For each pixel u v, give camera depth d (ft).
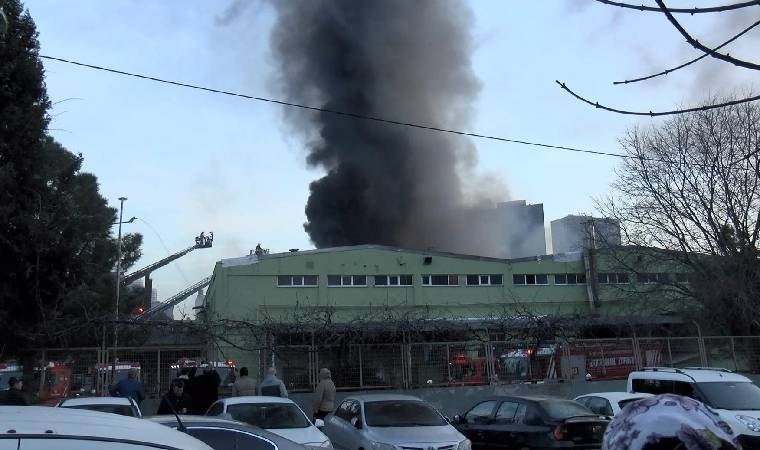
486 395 59.77
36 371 49.42
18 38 48.42
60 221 49.96
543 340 63.93
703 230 78.23
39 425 8.91
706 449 6.82
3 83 48.21
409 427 35.76
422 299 119.14
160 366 52.85
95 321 51.90
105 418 9.82
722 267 75.31
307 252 116.67
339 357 57.93
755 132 74.28
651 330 74.64
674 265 84.28
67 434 8.79
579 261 124.47
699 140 79.00
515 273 123.85
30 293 48.62
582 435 35.50
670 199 80.94
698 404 7.28
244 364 56.70
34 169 49.42
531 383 61.52
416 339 61.31
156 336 57.11
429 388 58.85
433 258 121.90
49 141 56.70
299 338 58.44
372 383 58.03
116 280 111.34
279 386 45.98
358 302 116.78
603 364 64.85
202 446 9.98
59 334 50.19
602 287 117.08
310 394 55.31
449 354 60.95
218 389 51.78
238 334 56.54
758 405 39.73
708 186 78.33
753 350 69.87
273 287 113.91
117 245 111.86
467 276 122.83
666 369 44.60
